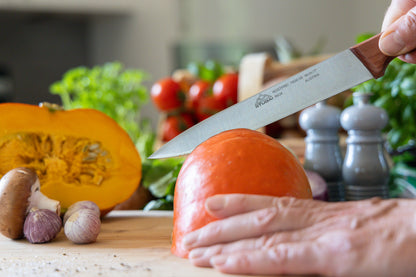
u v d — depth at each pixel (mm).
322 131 1000
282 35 3740
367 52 808
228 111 846
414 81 1098
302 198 638
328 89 820
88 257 689
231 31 3592
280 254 546
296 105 830
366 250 521
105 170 955
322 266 532
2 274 617
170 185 1028
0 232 788
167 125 1673
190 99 1733
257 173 620
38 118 927
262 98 840
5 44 3113
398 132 1174
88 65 3377
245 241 576
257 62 1479
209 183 621
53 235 778
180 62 3465
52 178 928
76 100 1822
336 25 3910
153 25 3371
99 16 3299
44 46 3221
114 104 1766
